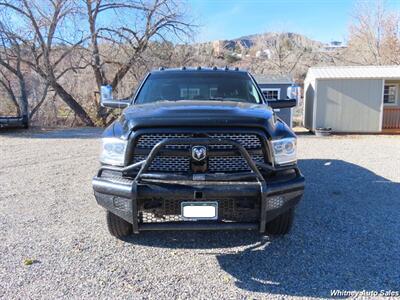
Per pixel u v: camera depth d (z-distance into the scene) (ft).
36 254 11.11
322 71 53.36
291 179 10.50
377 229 13.16
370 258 10.88
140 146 10.03
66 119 73.61
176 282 9.59
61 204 16.24
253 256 11.09
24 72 67.10
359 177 21.63
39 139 41.93
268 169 10.16
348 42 122.93
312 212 15.03
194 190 9.64
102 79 73.05
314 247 11.67
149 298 8.83
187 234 12.78
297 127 63.46
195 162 9.86
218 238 12.43
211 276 9.92
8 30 59.36
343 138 46.42
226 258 10.98
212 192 9.65
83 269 10.21
